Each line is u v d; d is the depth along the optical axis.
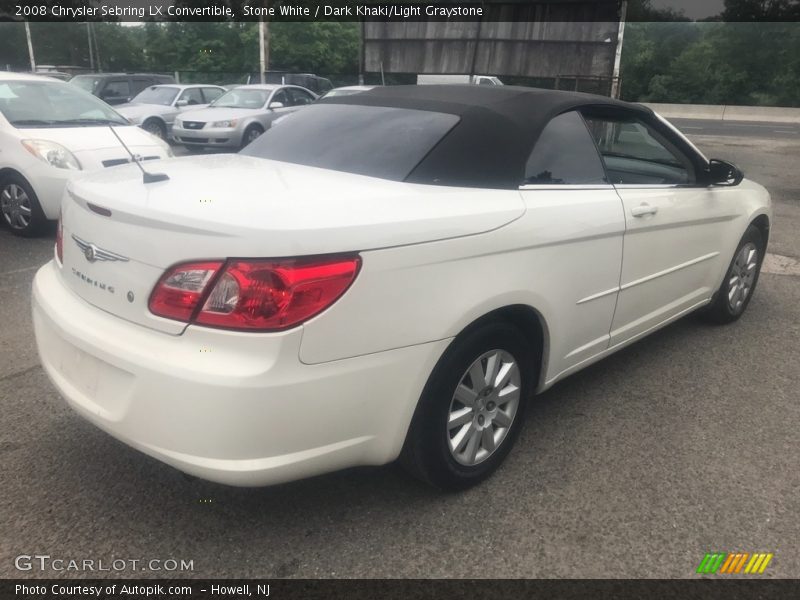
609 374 3.95
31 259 5.95
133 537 2.43
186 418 2.04
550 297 2.82
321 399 2.13
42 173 6.41
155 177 2.50
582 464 2.98
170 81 18.52
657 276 3.60
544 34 14.63
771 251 7.05
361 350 2.18
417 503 2.66
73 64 55.22
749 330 4.73
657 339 4.52
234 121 13.62
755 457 3.09
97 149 6.74
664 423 3.38
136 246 2.18
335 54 35.22
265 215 2.08
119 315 2.26
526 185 2.80
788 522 2.63
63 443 3.00
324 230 2.09
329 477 2.81
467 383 2.62
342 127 3.14
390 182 2.62
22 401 3.37
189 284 2.06
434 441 2.51
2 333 4.21
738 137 23.22
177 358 2.06
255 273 2.01
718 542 2.51
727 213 4.16
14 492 2.65
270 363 2.02
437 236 2.33
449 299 2.38
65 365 2.44
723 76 41.69
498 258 2.54
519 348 2.77
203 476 2.09
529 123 2.89
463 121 2.86
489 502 2.69
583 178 3.10
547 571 2.33
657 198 3.45
